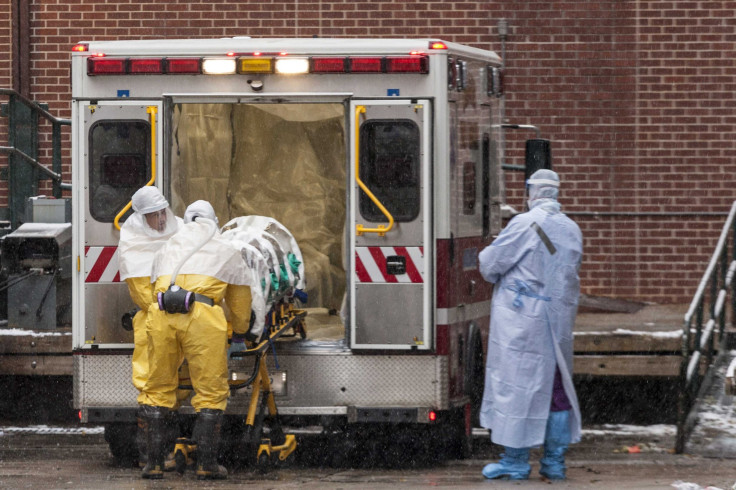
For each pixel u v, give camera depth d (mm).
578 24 50875
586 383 42688
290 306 32344
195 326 28203
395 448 33719
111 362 31156
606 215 50188
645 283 51031
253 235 31359
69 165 51812
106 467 32312
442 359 30422
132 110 31000
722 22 50656
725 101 50844
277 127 36062
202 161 35156
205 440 28781
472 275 33406
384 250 30438
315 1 51000
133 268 29438
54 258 40719
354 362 30609
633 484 28078
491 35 50875
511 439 28328
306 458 34031
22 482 28844
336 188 36281
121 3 51375
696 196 50938
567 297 28656
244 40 31203
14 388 42000
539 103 51000
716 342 40625
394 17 50906
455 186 31391
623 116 50875
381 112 30391
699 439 35281
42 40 51594
